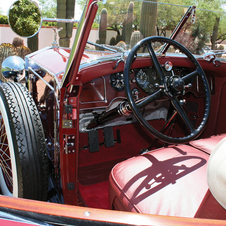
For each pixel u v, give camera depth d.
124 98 1.72
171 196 0.91
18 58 2.11
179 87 1.25
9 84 1.48
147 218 0.59
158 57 1.62
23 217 0.60
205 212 0.71
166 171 1.05
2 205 0.63
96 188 1.74
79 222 0.59
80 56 0.95
